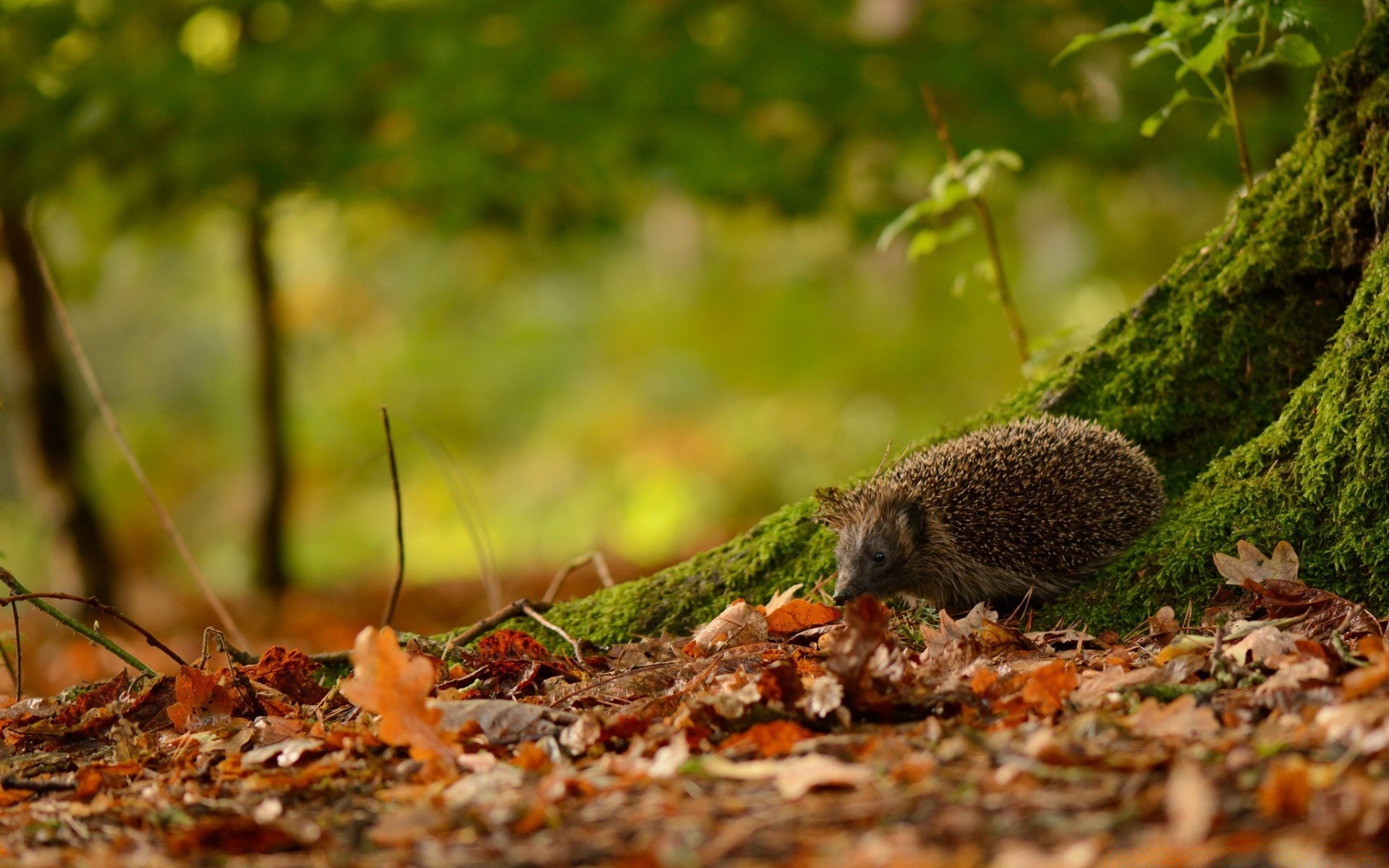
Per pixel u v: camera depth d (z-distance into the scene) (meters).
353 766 5.06
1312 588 6.17
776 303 38.16
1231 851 3.15
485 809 4.12
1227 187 16.14
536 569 25.66
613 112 15.54
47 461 18.88
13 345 18.72
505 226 18.38
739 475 34.38
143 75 15.02
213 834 4.06
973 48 16.23
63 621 6.82
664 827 3.77
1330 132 7.45
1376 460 6.35
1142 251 30.16
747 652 6.46
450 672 6.85
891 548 7.91
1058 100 16.50
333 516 36.16
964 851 3.31
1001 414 8.68
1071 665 5.20
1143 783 3.71
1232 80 8.16
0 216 18.03
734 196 17.27
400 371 38.75
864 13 19.89
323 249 33.19
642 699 5.72
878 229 17.67
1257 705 4.64
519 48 15.30
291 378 35.03
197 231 22.33
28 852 4.28
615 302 42.50
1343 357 6.65
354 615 18.91
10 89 15.56
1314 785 3.55
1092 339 8.40
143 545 33.12
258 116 15.21
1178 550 6.81
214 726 6.05
